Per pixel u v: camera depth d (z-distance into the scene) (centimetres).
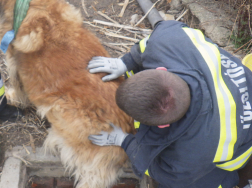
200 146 184
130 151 227
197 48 187
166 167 210
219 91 179
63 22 233
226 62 214
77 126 236
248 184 256
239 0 374
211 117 178
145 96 158
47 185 304
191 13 404
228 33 370
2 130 289
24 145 283
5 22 229
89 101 231
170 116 162
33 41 221
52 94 238
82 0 421
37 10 223
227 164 220
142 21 412
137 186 315
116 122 237
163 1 427
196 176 211
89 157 256
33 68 237
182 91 162
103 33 392
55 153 278
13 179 262
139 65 246
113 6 424
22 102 300
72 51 234
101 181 269
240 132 194
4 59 349
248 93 217
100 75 238
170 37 198
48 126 301
